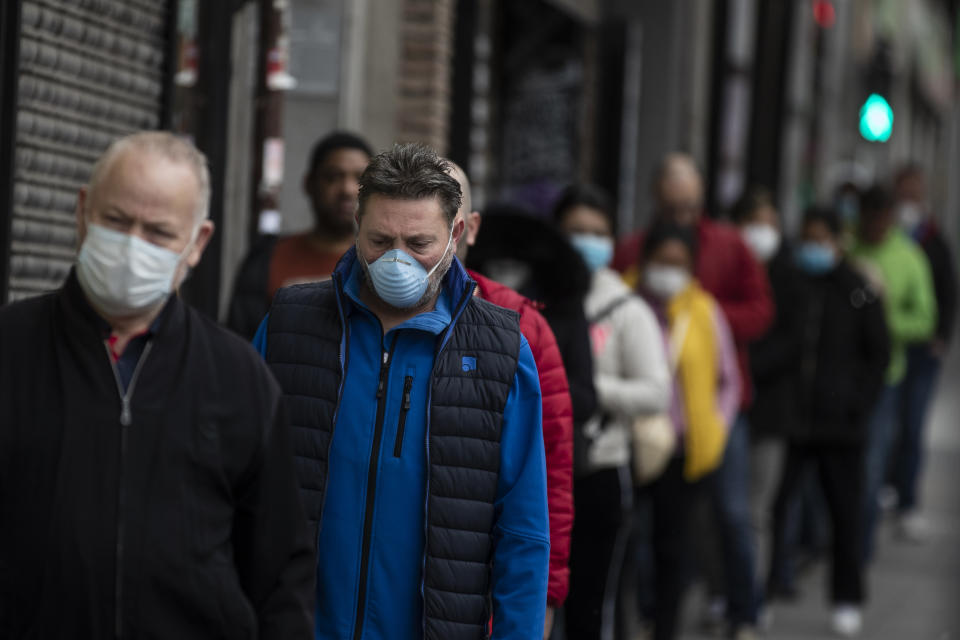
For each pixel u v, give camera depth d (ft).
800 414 73.51
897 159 228.43
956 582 86.12
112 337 23.91
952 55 301.84
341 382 29.86
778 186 145.38
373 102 66.74
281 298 31.24
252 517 24.50
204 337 24.32
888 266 91.81
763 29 137.80
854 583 71.92
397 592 29.30
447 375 29.43
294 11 63.26
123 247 22.88
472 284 29.68
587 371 43.50
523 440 30.04
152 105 45.29
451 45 76.59
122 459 22.99
